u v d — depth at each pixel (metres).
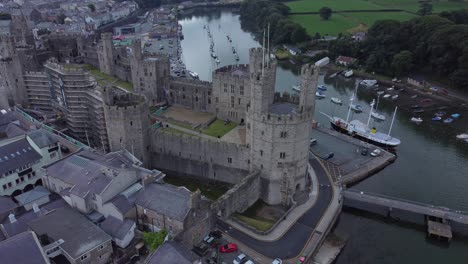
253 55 122.94
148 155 119.00
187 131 140.50
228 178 113.62
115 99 114.62
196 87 157.75
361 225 105.38
